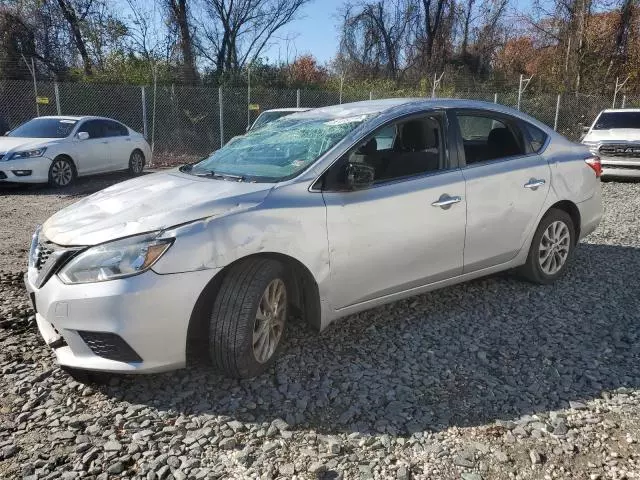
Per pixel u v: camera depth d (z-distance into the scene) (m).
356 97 20.94
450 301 4.69
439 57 31.31
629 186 11.86
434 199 4.05
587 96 22.39
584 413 3.07
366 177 3.60
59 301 3.05
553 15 28.41
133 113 19.64
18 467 2.58
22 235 7.30
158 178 4.04
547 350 3.81
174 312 3.04
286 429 2.90
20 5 23.06
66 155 11.71
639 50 27.19
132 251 3.00
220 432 2.87
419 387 3.33
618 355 3.75
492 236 4.47
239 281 3.21
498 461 2.67
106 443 2.77
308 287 3.58
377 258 3.78
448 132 4.31
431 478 2.55
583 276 5.39
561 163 5.01
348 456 2.70
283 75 24.39
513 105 22.14
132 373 3.06
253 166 3.91
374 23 31.88
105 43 23.66
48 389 3.25
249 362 3.26
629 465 2.64
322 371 3.50
